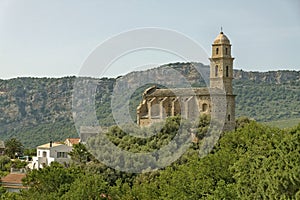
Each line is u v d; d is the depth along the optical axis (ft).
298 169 132.87
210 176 183.93
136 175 195.62
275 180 136.05
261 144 187.93
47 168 223.10
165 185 180.75
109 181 199.00
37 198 203.51
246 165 167.63
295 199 128.67
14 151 545.03
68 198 191.21
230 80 402.93
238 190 154.92
